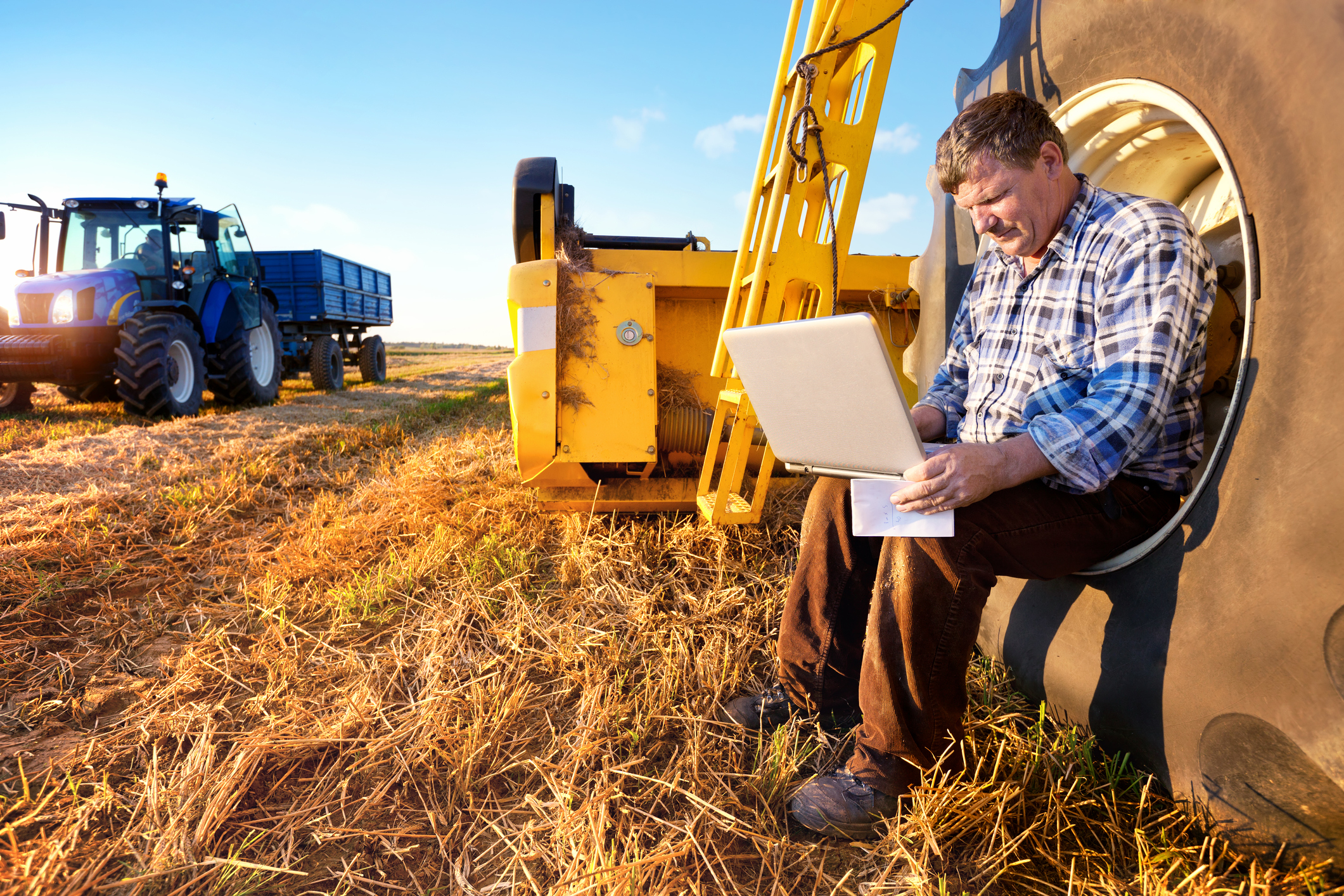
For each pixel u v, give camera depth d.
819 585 1.69
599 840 1.27
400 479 4.17
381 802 1.50
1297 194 1.15
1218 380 1.60
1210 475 1.30
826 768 1.58
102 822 1.44
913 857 1.28
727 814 1.36
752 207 2.54
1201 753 1.27
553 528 3.23
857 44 2.38
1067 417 1.29
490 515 3.43
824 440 1.38
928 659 1.36
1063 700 1.61
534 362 2.75
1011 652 1.82
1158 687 1.36
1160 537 1.39
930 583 1.34
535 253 3.08
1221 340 1.57
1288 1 1.16
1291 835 1.15
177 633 2.36
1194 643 1.29
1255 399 1.22
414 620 2.38
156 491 4.01
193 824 1.40
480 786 1.55
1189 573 1.31
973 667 1.90
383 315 16.59
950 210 2.33
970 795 1.34
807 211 2.67
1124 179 1.91
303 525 3.40
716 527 2.87
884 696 1.39
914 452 1.26
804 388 1.32
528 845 1.36
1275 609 1.15
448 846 1.38
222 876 1.27
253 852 1.36
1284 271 1.18
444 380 15.52
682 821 1.41
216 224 8.04
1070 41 1.75
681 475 3.28
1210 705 1.25
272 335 10.05
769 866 1.31
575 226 3.15
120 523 3.40
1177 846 1.25
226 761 1.55
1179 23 1.40
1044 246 1.48
